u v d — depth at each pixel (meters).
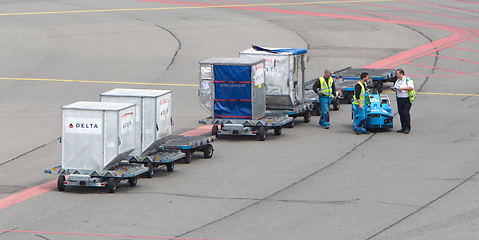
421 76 105.81
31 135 69.31
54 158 60.12
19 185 51.16
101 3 184.12
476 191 46.47
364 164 55.41
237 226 40.03
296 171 53.66
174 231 39.28
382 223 40.03
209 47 128.50
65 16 160.75
